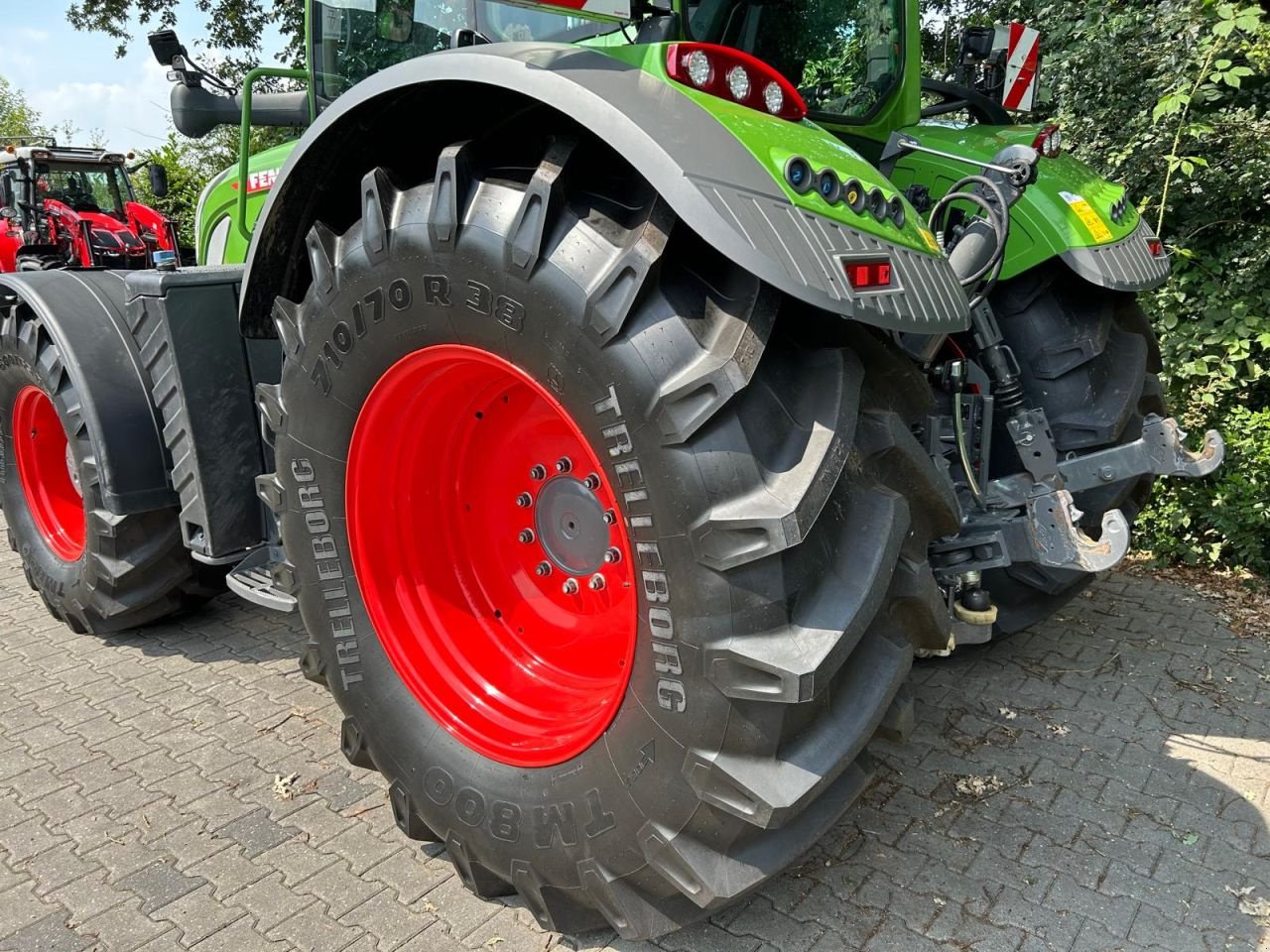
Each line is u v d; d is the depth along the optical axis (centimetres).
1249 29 365
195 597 370
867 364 173
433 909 221
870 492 165
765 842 177
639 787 175
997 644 348
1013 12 532
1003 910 218
